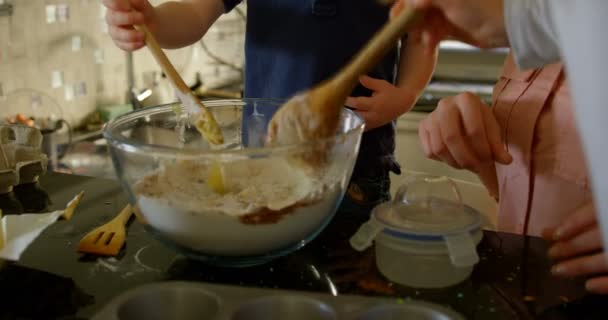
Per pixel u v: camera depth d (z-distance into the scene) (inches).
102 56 68.5
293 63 45.6
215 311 21.7
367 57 22.5
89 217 30.3
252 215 23.6
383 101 43.9
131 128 28.7
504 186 37.9
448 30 23.7
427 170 67.1
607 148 14.4
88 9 65.9
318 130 23.6
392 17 24.3
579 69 14.8
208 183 25.9
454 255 25.5
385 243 27.2
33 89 61.2
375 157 45.1
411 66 50.2
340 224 29.6
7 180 32.5
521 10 20.3
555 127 34.5
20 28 58.8
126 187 25.3
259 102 31.8
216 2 48.7
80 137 64.7
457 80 76.9
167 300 22.5
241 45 85.8
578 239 25.0
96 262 25.9
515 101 36.8
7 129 35.5
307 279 24.5
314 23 45.1
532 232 36.2
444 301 23.0
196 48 80.3
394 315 21.5
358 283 24.3
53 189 33.9
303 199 24.2
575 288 23.7
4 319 21.8
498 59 76.7
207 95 77.4
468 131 32.5
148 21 41.8
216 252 24.6
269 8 46.3
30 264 25.6
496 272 25.0
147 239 28.0
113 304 21.5
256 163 26.7
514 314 22.1
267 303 21.9
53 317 21.9
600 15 14.2
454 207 29.3
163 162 23.9
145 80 74.7
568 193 34.3
